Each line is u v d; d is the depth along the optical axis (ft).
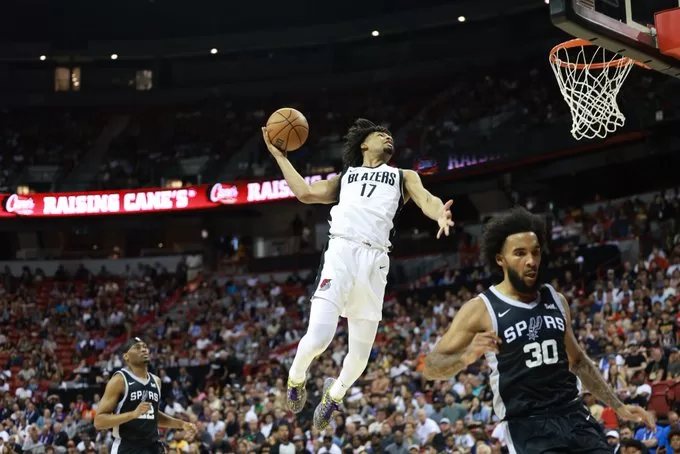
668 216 81.92
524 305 15.97
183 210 111.04
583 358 16.49
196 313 102.83
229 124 126.31
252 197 108.37
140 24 133.39
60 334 101.91
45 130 130.62
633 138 85.97
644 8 31.01
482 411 51.03
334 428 54.39
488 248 16.28
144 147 127.65
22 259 121.80
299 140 21.34
